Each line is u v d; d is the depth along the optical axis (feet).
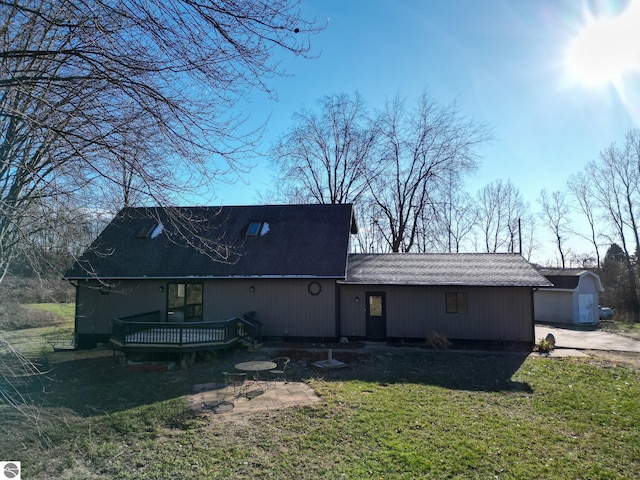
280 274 53.83
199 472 19.30
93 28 13.23
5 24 13.69
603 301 115.55
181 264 56.39
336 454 20.97
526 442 22.54
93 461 20.54
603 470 19.49
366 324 56.80
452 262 63.00
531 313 53.26
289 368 40.52
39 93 15.38
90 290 56.18
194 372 38.88
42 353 50.31
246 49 13.53
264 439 22.85
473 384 34.81
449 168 95.20
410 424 24.91
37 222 19.74
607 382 35.73
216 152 15.94
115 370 40.09
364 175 99.71
